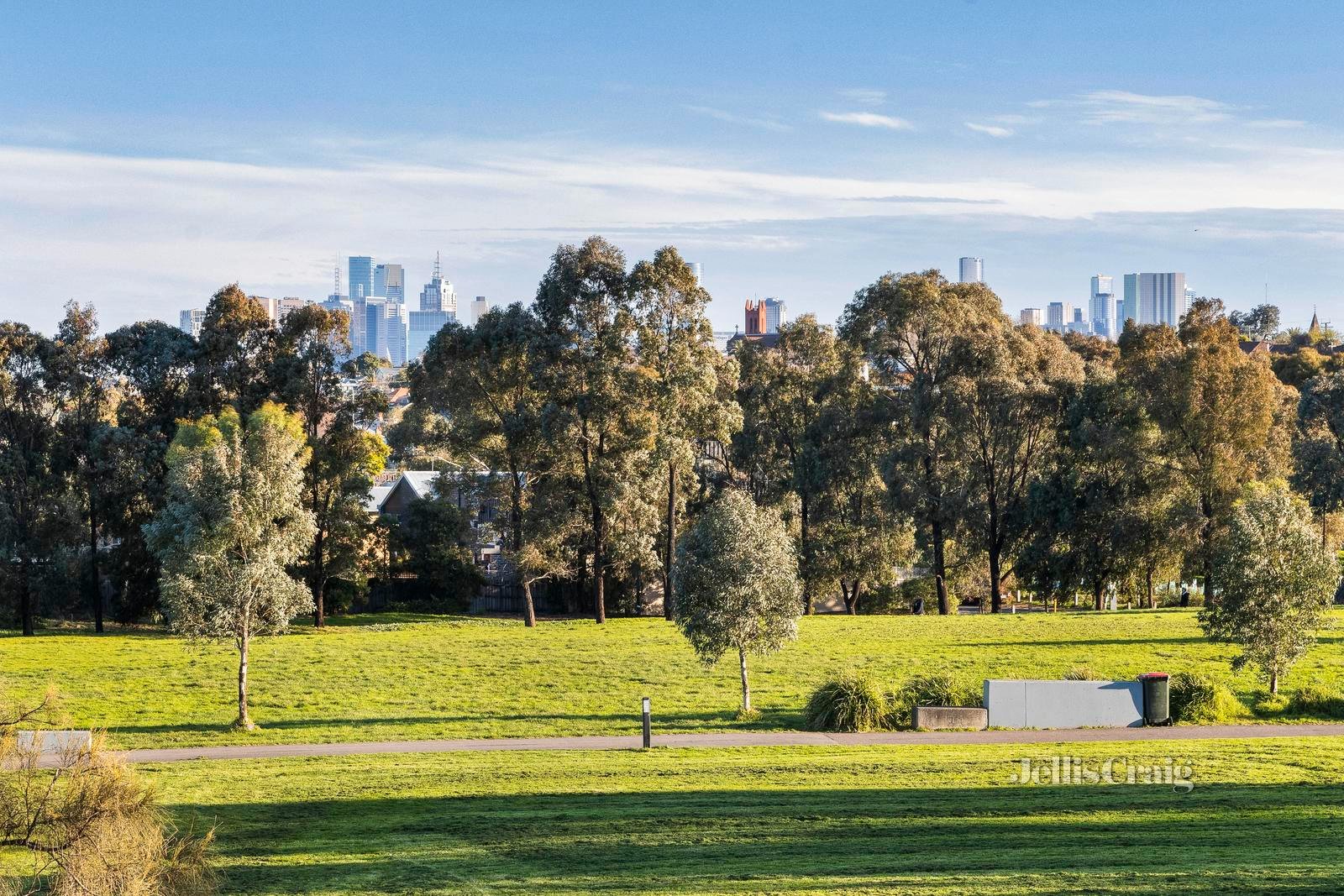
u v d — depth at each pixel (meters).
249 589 33.38
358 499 65.00
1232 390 58.53
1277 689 35.69
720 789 23.34
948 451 64.81
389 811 21.67
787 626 34.06
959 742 29.38
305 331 64.75
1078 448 64.69
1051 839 18.98
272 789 23.86
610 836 19.59
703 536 35.03
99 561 63.97
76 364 65.00
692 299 59.69
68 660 44.50
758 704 35.66
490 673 40.78
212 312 65.50
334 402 64.38
